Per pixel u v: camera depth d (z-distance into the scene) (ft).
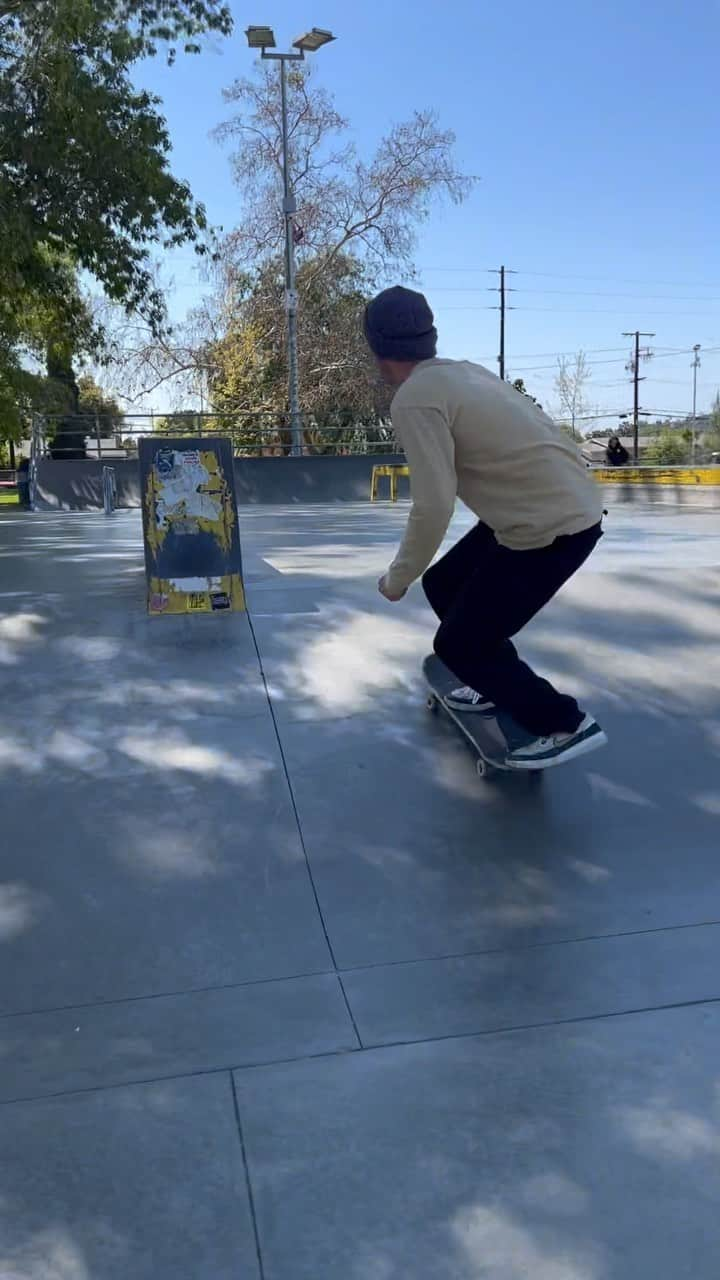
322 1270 5.09
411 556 9.14
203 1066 6.69
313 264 104.63
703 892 8.80
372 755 11.62
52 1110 6.30
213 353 106.42
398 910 8.59
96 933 8.34
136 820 10.20
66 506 80.74
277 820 10.17
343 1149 5.89
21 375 79.36
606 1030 6.95
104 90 51.78
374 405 106.63
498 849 9.56
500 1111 6.16
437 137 100.83
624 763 11.35
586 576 19.03
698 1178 5.59
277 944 8.14
